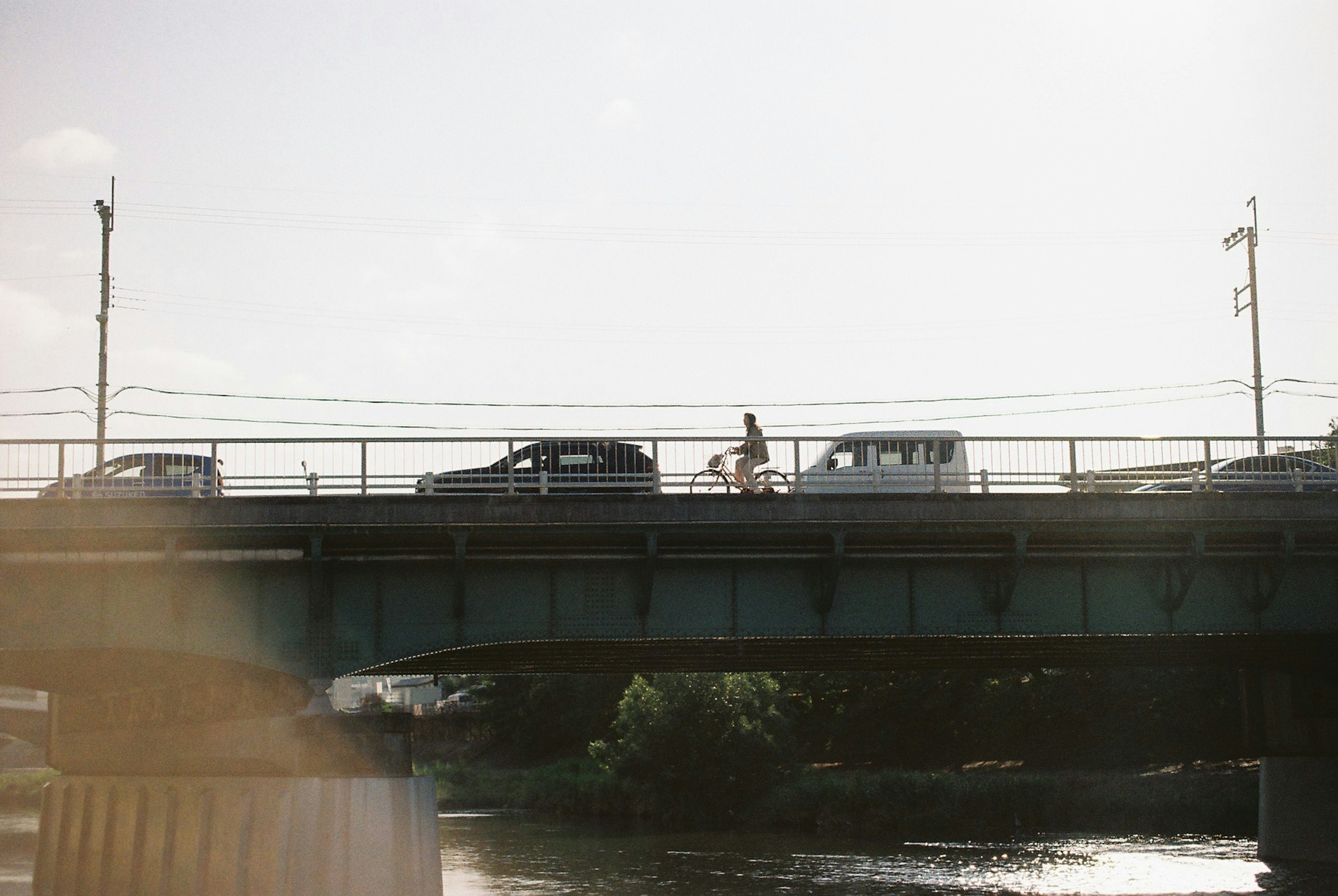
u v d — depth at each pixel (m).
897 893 41.12
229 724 32.00
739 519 31.73
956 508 32.47
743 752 69.94
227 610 31.08
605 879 45.94
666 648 36.25
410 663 38.91
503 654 37.81
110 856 33.91
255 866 30.02
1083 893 39.62
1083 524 32.69
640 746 71.38
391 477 31.98
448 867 49.91
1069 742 74.25
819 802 66.50
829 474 34.53
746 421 37.19
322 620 31.23
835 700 92.25
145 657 32.19
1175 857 46.78
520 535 31.20
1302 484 34.97
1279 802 45.09
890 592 33.50
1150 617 34.25
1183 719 67.00
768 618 32.97
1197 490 36.66
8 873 46.91
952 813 61.16
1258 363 74.00
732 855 53.31
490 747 123.12
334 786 30.28
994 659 42.41
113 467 32.47
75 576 30.58
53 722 37.53
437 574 31.95
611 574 32.66
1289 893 38.50
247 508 30.62
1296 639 35.94
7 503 30.12
